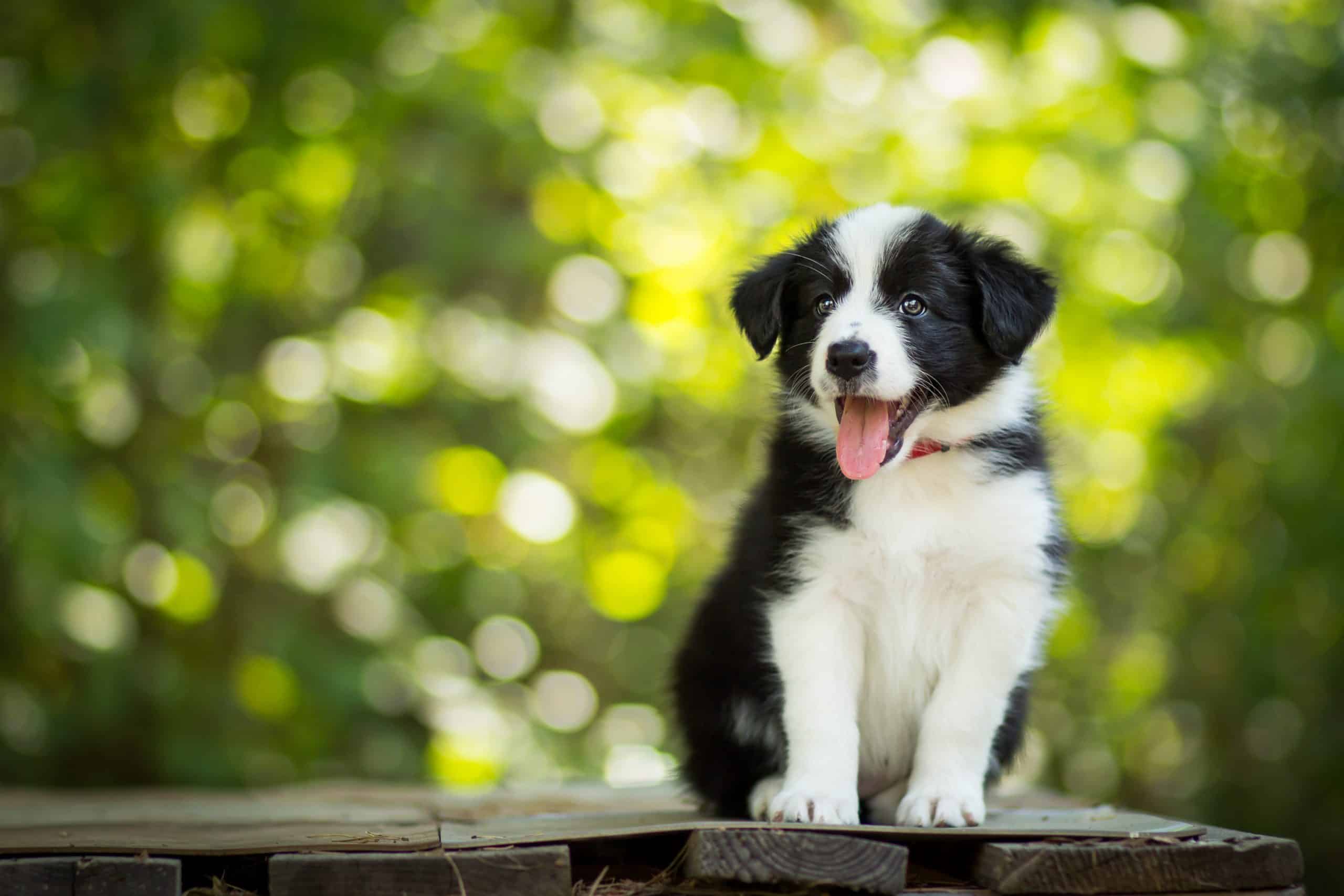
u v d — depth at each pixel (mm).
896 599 4391
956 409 4562
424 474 8953
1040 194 9641
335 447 9039
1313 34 9383
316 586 8688
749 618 4574
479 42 9656
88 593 8031
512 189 9594
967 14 9422
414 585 9555
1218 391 9867
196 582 8516
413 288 9633
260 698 8688
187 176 9055
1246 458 9867
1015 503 4387
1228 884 3723
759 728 4625
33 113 8484
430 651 9266
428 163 9172
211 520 8539
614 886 3729
